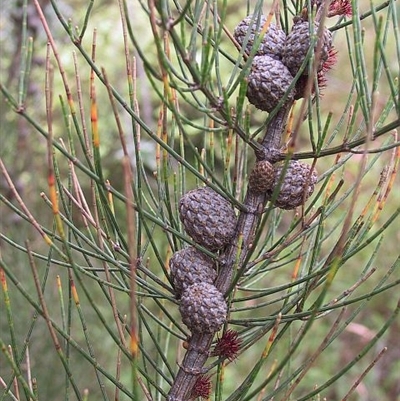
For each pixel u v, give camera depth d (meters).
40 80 0.85
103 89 1.09
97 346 0.74
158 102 1.19
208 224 0.31
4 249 0.70
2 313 0.64
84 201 0.32
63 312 0.31
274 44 0.31
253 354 0.82
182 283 0.31
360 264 0.94
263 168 0.30
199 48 0.93
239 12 1.20
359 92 0.28
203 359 0.31
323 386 0.28
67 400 0.31
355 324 0.89
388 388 0.88
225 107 0.28
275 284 0.92
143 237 0.80
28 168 0.81
